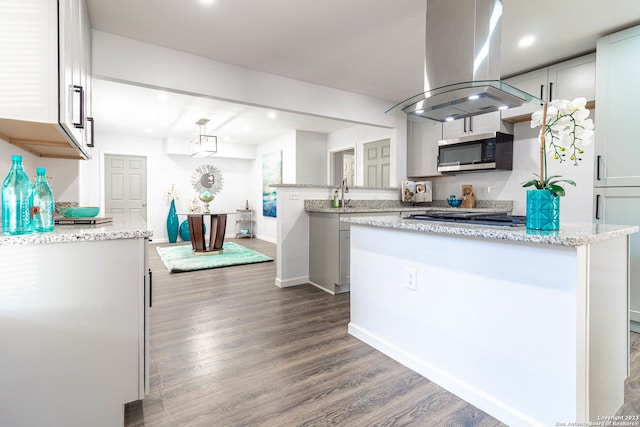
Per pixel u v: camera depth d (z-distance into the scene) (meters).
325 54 3.10
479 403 1.52
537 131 3.59
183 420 1.43
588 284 1.26
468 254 1.58
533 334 1.34
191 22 2.55
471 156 3.84
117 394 1.36
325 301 3.13
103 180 6.51
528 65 3.21
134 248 1.38
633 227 1.52
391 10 2.39
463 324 1.60
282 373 1.82
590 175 3.14
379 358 2.00
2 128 1.38
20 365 1.21
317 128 6.25
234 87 3.32
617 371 1.51
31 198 1.30
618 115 2.52
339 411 1.50
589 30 2.56
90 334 1.31
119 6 2.32
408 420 1.44
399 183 4.72
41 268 1.22
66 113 1.25
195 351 2.09
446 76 2.00
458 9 1.94
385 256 2.06
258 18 2.50
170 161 7.24
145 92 4.04
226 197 8.01
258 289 3.53
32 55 1.17
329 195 4.01
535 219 1.41
